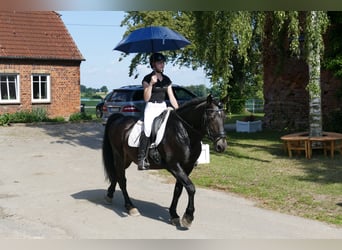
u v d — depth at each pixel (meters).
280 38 16.86
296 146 12.96
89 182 10.38
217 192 9.18
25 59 26.75
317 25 11.96
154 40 7.87
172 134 6.57
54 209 8.03
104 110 17.61
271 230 6.68
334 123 17.17
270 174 10.68
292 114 19.67
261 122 20.55
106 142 8.12
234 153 13.76
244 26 11.73
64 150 15.20
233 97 22.92
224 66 12.50
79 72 29.00
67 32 29.83
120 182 7.76
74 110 28.92
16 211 7.92
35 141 17.48
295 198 8.49
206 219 7.28
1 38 27.03
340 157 12.62
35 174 11.29
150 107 6.96
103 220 7.32
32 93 27.20
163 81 7.00
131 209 7.56
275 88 20.12
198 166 11.78
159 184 10.12
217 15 12.13
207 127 6.28
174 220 6.97
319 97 12.74
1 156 13.98
